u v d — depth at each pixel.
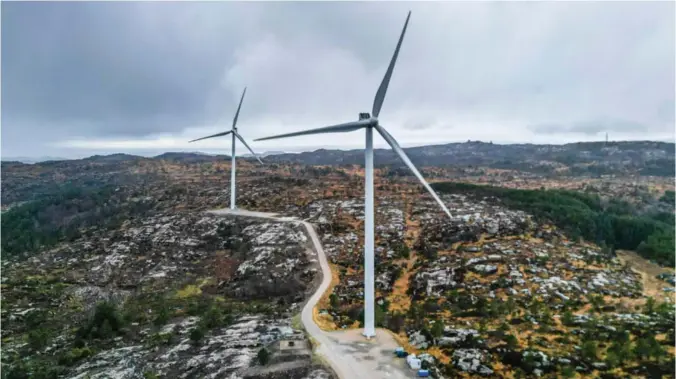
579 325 80.00
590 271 111.62
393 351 70.94
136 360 73.62
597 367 64.12
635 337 74.25
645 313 86.62
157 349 78.12
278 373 64.25
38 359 79.12
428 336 75.44
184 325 90.75
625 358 65.75
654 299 93.25
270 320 89.31
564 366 63.69
